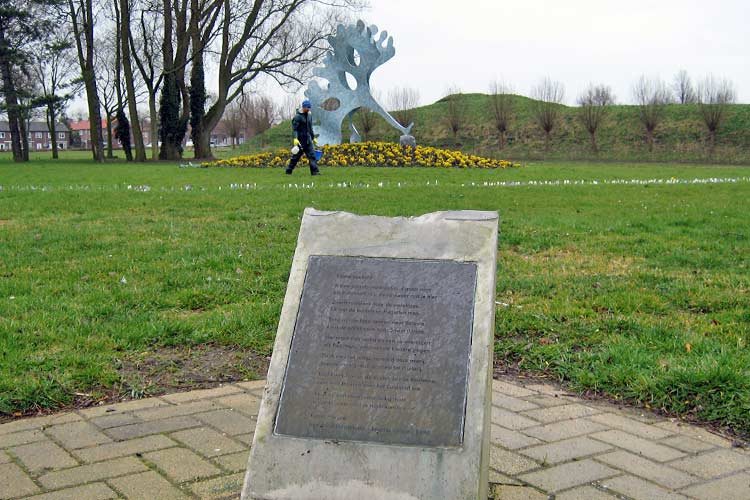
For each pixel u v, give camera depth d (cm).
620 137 5581
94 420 447
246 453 404
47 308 648
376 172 2333
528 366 545
